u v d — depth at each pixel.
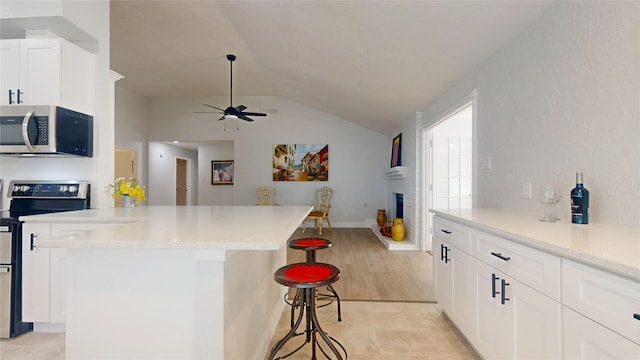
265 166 7.48
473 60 2.89
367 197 7.46
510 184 2.48
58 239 1.21
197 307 1.29
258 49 4.36
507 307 1.53
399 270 3.89
